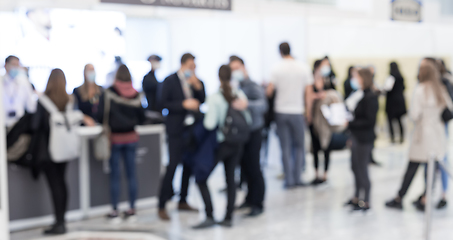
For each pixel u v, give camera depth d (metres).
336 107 5.58
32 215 4.28
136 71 8.56
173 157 4.42
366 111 4.46
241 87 4.65
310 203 5.04
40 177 4.30
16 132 3.91
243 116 4.08
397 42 8.61
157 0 4.69
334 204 4.98
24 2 6.50
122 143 4.37
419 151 4.51
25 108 5.27
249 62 7.21
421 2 7.86
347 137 5.83
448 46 9.15
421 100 4.45
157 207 4.93
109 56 8.56
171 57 9.52
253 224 4.31
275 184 5.99
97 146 4.29
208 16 7.22
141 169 4.90
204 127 4.07
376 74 8.40
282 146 5.73
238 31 7.44
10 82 5.20
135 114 4.45
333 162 7.50
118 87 4.30
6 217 2.76
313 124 5.71
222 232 4.09
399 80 8.20
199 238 3.92
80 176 4.53
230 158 4.14
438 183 5.89
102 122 4.29
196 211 4.77
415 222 4.31
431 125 4.48
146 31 9.34
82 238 3.98
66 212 4.46
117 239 3.95
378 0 7.32
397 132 9.18
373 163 7.16
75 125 4.01
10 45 7.60
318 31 7.52
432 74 4.48
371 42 8.27
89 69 5.12
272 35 6.72
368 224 4.27
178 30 9.23
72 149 3.98
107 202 4.70
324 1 7.43
